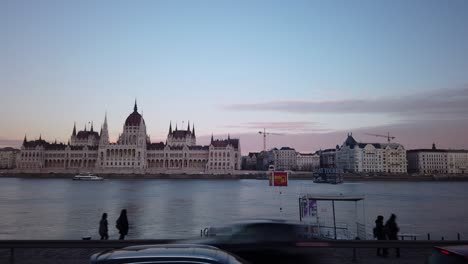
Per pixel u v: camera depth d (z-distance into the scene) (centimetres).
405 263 2100
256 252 1678
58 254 2309
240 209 9156
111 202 10838
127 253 809
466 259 981
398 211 8631
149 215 7838
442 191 17712
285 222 1772
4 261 2120
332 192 16312
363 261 2148
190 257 788
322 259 1700
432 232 5584
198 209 9088
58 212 8281
